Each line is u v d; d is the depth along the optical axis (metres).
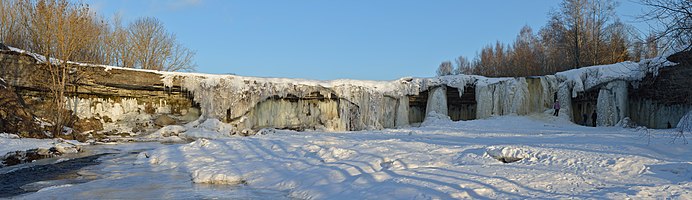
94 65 25.77
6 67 22.45
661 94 25.78
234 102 28.73
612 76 28.00
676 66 24.45
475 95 32.59
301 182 10.65
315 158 13.36
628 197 6.99
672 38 13.00
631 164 9.27
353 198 8.64
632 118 28.48
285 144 17.09
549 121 29.45
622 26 41.50
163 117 27.48
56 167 15.02
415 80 32.72
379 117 31.34
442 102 32.25
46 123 23.20
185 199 9.78
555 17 43.25
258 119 29.70
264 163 13.43
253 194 10.16
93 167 14.93
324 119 30.47
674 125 25.61
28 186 11.78
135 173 13.53
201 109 28.34
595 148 11.57
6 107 21.52
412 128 29.11
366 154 12.80
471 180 8.95
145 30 43.41
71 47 24.95
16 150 17.08
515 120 29.34
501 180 8.82
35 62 23.73
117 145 22.33
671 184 7.67
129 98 27.17
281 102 30.16
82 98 25.67
